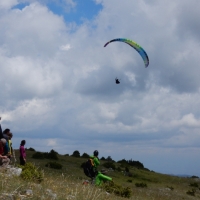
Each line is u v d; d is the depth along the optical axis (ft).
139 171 204.03
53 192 41.91
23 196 35.47
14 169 48.16
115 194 69.15
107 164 189.67
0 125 52.37
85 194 45.68
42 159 174.70
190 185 185.57
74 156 220.84
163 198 113.29
